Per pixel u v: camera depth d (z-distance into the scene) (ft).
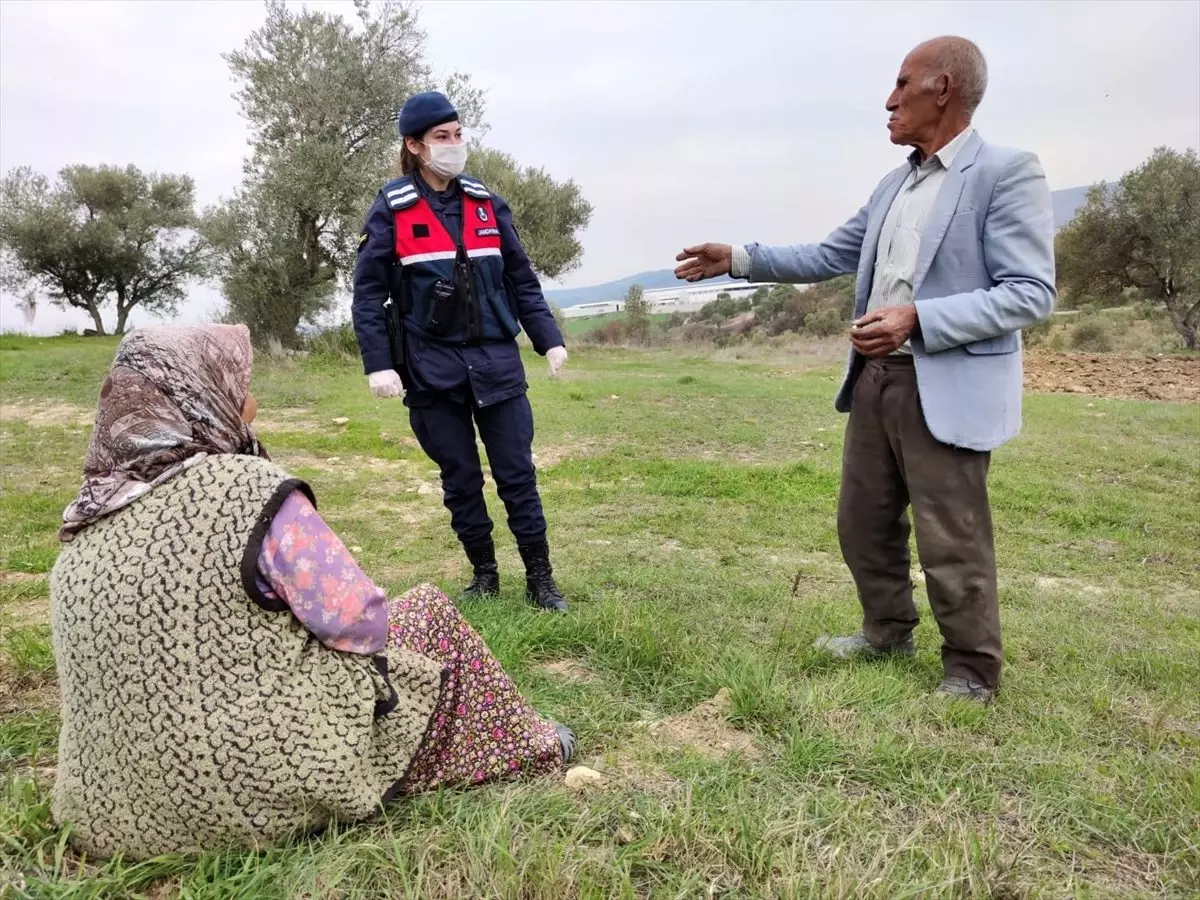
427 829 6.57
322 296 66.64
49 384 42.24
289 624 5.97
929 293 9.64
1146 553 18.54
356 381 48.08
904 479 10.49
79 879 5.82
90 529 5.87
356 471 25.34
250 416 6.56
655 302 167.73
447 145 11.32
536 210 85.81
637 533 18.92
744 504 21.97
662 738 8.56
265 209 59.21
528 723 7.64
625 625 11.26
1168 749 8.93
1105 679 10.89
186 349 6.06
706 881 6.20
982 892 6.06
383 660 6.56
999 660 10.01
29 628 11.57
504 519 19.72
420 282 11.61
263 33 60.90
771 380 53.36
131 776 5.84
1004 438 9.51
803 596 14.38
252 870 5.93
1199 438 33.22
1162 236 82.74
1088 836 7.10
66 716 6.07
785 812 7.07
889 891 5.91
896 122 9.77
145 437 5.81
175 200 131.34
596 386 46.03
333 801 6.08
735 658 10.39
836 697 9.45
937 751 8.30
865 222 11.31
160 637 5.65
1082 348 94.38
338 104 60.29
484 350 12.00
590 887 5.80
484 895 5.82
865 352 9.45
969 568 9.77
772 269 11.68
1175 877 6.54
